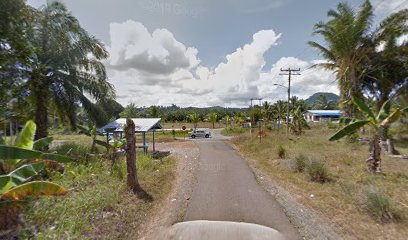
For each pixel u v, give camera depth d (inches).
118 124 580.4
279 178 304.0
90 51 558.9
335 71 709.3
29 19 421.1
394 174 286.4
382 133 297.0
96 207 184.9
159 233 167.2
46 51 490.3
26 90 439.8
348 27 615.8
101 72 576.4
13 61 337.7
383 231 157.9
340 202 208.5
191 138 1188.5
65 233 143.7
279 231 166.7
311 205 208.8
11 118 383.2
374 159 296.7
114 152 394.6
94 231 154.3
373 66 680.4
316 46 715.4
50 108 543.2
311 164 301.0
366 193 192.7
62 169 270.8
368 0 599.2
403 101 698.2
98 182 248.4
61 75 512.1
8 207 135.6
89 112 554.9
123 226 170.4
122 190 233.9
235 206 213.9
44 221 157.4
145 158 405.1
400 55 655.8
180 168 384.2
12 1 329.4
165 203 225.8
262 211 201.8
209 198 236.4
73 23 519.5
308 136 775.7
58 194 137.3
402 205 188.9
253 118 1439.5
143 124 579.2
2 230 139.4
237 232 165.5
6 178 134.1
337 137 306.8
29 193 131.6
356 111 636.7
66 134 1325.0
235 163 424.2
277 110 1711.4
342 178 280.1
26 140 193.6
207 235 162.1
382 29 619.8
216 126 2256.4
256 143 626.2
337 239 152.8
